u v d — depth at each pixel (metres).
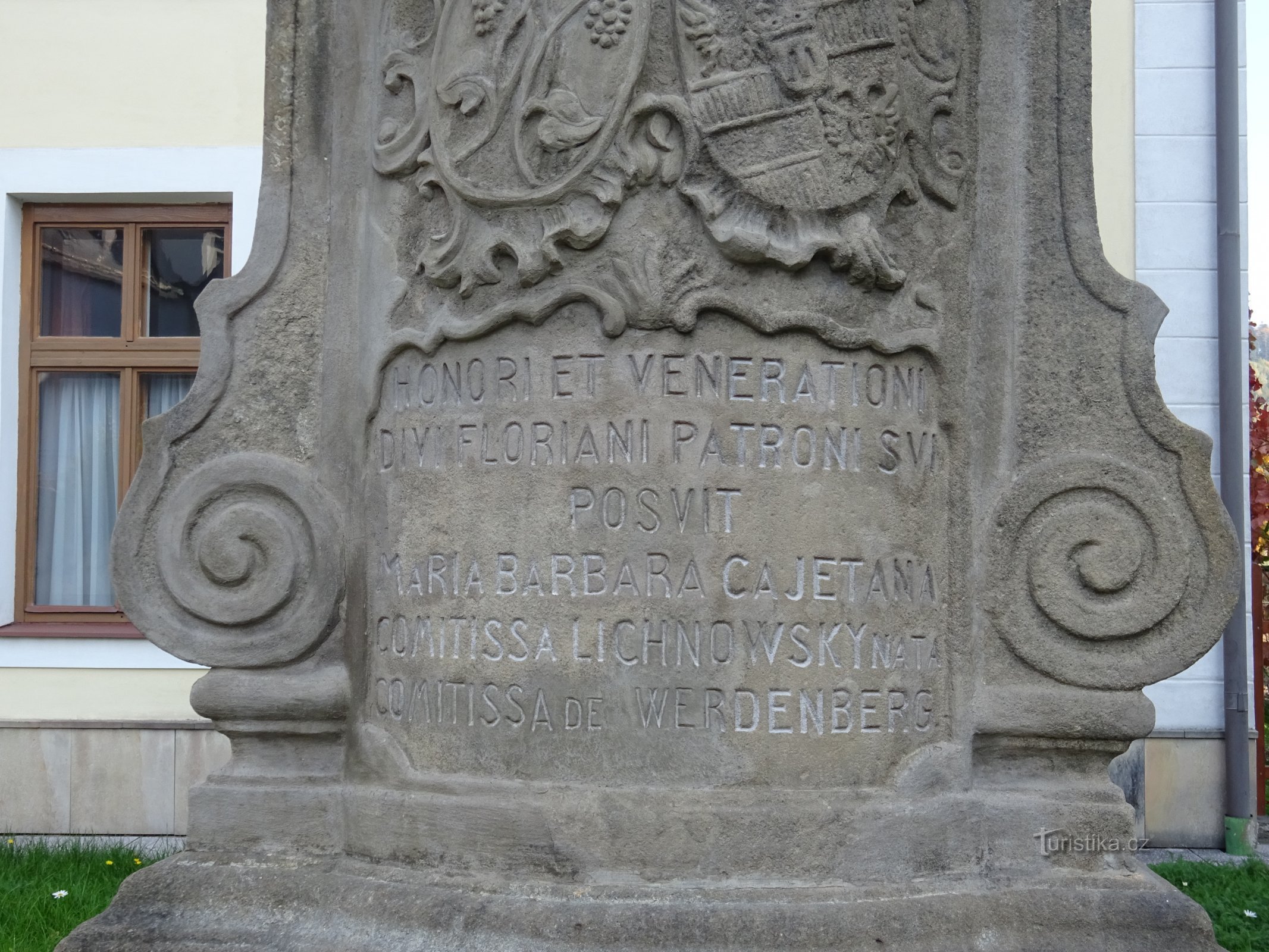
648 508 3.08
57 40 6.75
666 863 3.00
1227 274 6.23
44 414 7.20
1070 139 3.42
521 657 3.11
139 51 6.75
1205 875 5.31
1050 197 3.41
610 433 3.10
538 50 3.20
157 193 6.75
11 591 6.92
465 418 3.22
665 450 3.08
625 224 3.15
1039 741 3.26
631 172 3.12
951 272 3.32
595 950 2.84
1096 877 3.18
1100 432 3.35
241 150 6.72
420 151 3.36
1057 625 3.28
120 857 5.49
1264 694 7.05
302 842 3.35
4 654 6.54
